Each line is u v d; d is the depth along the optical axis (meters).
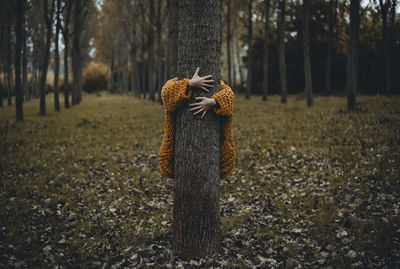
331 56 23.67
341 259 2.86
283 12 16.52
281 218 3.83
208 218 2.90
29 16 17.14
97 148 7.90
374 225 3.34
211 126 2.80
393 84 20.20
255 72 29.86
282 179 5.26
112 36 37.28
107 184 5.40
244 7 22.31
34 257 3.10
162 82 19.58
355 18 10.92
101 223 3.92
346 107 11.80
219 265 2.86
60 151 7.52
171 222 3.89
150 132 9.87
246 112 13.36
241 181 5.29
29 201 4.54
